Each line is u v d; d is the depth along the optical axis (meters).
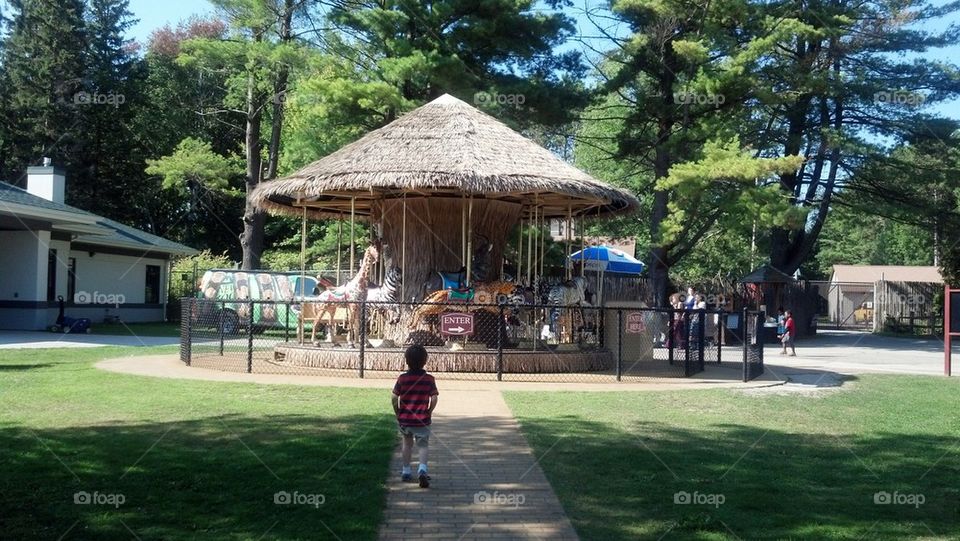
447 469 8.83
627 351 20.42
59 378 15.68
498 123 19.39
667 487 8.30
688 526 7.00
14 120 47.66
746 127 38.34
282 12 33.31
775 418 12.81
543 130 37.72
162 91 54.19
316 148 34.03
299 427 10.85
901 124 37.91
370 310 18.11
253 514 7.07
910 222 39.69
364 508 7.28
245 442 9.90
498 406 12.92
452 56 29.08
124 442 9.82
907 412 13.98
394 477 8.45
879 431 11.96
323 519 6.96
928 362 26.36
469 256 17.53
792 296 40.34
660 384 16.39
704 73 30.45
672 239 31.41
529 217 22.05
